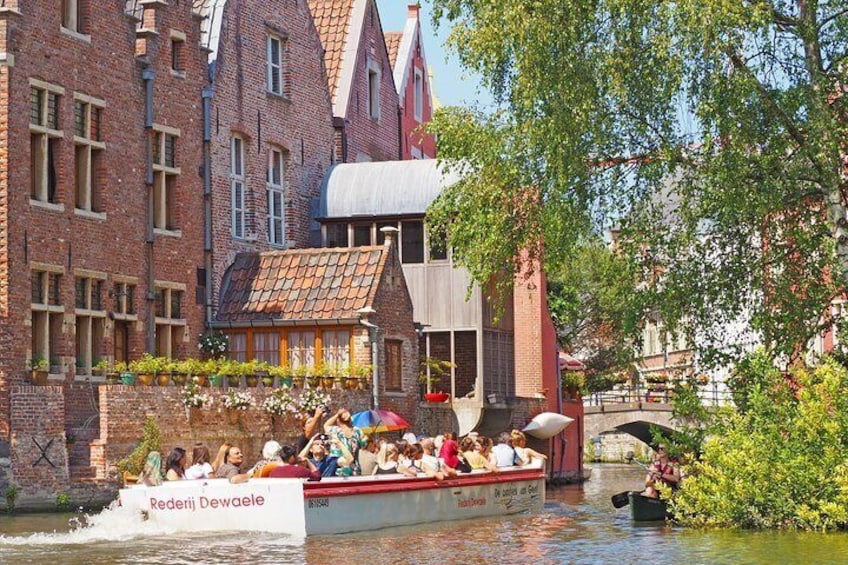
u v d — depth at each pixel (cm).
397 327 4084
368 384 3897
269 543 2595
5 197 3316
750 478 2705
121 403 3200
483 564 2309
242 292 4119
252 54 4369
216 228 4128
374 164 4619
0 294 3300
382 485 2859
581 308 6719
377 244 4531
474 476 3145
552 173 2955
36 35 3428
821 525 2662
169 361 3431
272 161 4478
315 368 3769
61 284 3497
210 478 2905
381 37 5353
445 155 3300
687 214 2905
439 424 4319
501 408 4456
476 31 2947
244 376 3547
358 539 2672
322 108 4759
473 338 4475
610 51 2808
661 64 2734
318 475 2773
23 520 2970
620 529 2834
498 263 3231
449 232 3434
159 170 3906
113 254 3688
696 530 2752
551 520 3095
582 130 2831
